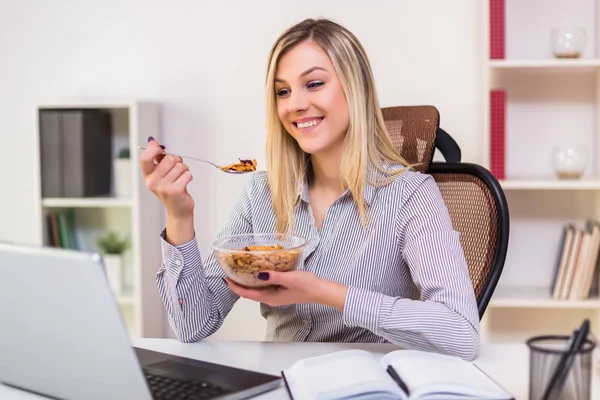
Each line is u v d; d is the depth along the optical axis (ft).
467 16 9.12
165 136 9.82
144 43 9.77
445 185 5.64
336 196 5.21
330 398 3.23
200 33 9.65
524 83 9.03
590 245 8.38
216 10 9.59
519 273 9.32
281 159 5.27
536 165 9.09
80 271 2.96
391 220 4.92
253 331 9.78
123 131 9.93
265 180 5.50
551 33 8.55
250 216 5.50
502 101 8.39
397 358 3.71
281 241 4.52
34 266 3.09
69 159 9.39
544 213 9.21
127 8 9.76
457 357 3.80
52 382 3.44
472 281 5.14
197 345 4.54
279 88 5.11
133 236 9.23
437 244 4.63
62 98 10.00
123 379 3.14
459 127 9.22
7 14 10.00
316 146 4.97
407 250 4.80
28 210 10.25
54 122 9.36
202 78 9.70
